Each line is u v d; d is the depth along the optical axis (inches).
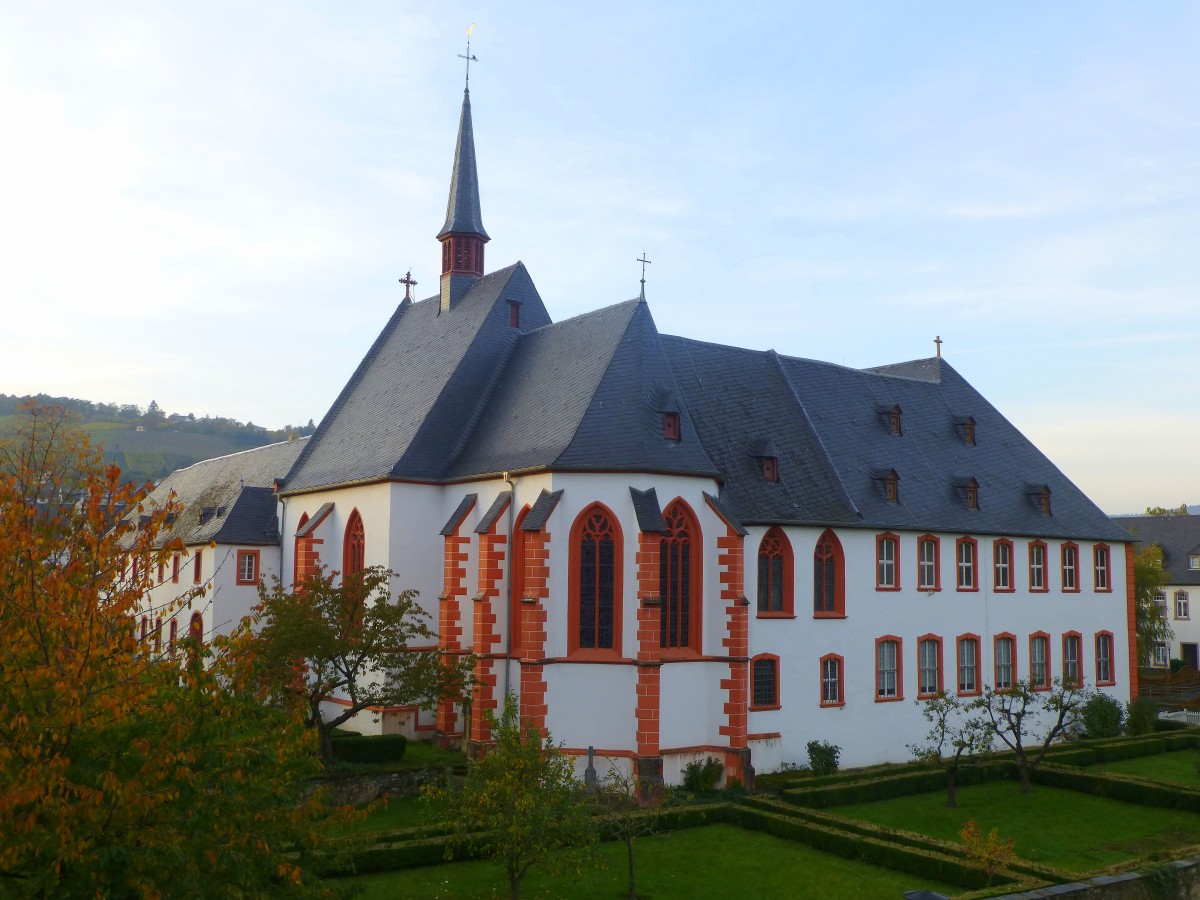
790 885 1069.1
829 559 1758.1
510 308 1990.7
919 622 1860.2
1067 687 1723.7
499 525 1567.4
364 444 2001.7
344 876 1060.5
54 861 530.0
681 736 1482.5
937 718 1830.7
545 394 1721.2
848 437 1977.1
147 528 669.9
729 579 1515.7
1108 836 1314.0
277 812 630.5
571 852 939.3
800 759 1653.5
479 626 1534.2
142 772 554.9
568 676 1453.0
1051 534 2108.8
